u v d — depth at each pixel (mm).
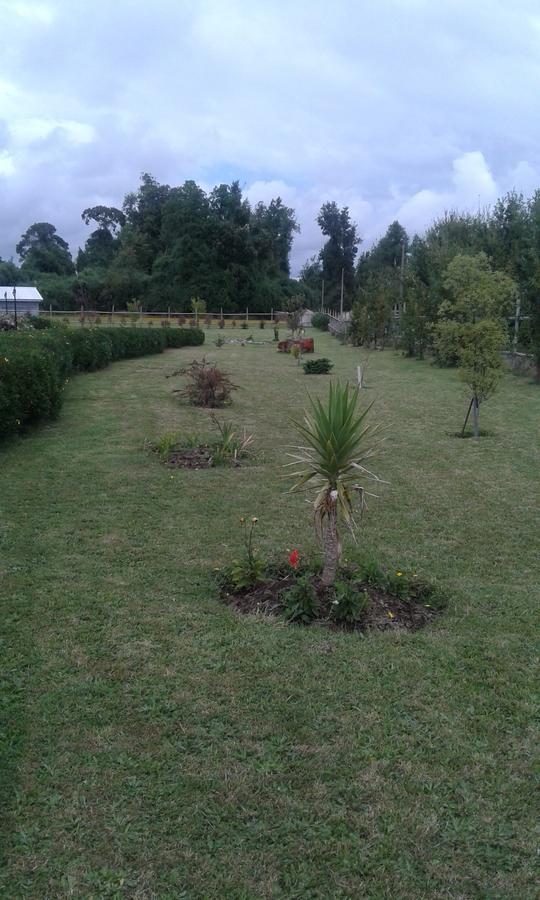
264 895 2086
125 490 6633
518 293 15883
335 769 2635
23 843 2256
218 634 3674
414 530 5523
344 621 3805
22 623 3781
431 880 2150
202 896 2078
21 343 10773
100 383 15523
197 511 5980
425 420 11148
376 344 29500
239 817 2389
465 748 2770
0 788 2496
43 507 6047
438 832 2338
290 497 6438
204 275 65938
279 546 5078
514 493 6676
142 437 9328
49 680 3211
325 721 2930
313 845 2273
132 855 2221
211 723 2910
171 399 13141
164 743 2771
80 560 4762
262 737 2822
